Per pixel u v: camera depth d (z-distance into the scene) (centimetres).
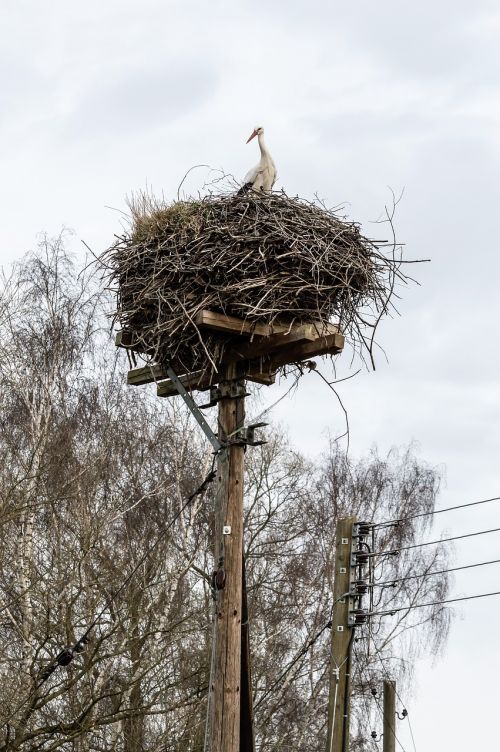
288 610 2356
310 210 1112
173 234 1083
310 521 2530
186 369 1111
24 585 1788
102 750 1800
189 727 1816
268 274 1049
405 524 2675
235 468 1067
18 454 1980
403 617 2619
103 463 2123
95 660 1519
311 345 1069
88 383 2312
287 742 2247
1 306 2281
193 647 2003
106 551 1947
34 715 1616
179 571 1973
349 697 1429
